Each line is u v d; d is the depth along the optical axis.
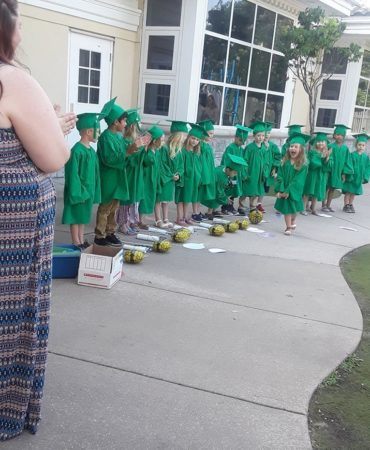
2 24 2.04
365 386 3.32
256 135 8.31
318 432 2.77
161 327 3.83
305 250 6.59
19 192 2.14
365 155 9.68
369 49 17.16
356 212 9.83
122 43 9.77
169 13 9.86
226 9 10.53
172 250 5.94
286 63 11.62
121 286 4.59
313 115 11.78
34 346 2.34
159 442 2.53
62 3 8.27
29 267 2.25
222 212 8.24
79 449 2.42
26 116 2.07
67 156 2.26
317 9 10.77
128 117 5.93
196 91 10.06
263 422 2.78
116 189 5.55
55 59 8.41
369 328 4.25
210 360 3.40
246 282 5.06
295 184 7.13
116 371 3.14
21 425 2.45
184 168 6.98
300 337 3.92
